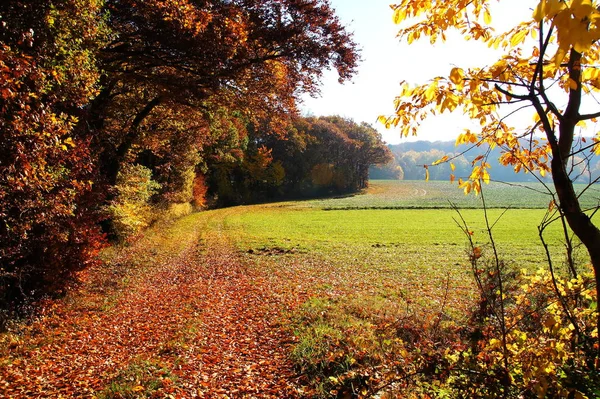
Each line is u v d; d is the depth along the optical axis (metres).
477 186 3.05
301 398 5.57
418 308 9.95
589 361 2.90
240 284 13.99
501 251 20.42
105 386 6.09
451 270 16.25
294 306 10.42
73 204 8.98
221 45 12.14
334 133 86.69
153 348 7.92
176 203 41.66
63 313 10.15
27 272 9.33
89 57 9.73
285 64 15.47
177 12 10.88
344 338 7.00
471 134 3.03
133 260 17.69
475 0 2.52
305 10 13.84
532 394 3.02
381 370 5.27
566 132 2.16
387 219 43.06
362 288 13.09
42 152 6.43
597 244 2.08
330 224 38.84
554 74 2.58
